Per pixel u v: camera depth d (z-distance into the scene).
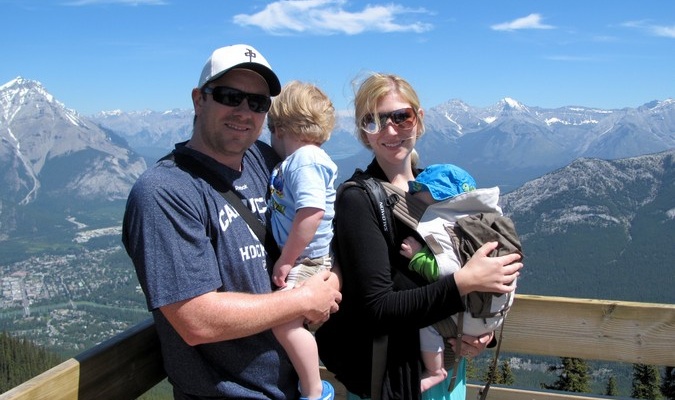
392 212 3.21
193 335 2.71
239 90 2.96
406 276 3.26
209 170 2.99
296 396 3.18
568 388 13.62
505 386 4.42
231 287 2.95
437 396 3.39
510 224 3.26
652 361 3.88
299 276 3.14
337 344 3.38
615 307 3.91
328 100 3.38
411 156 3.74
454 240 3.15
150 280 2.65
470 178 3.37
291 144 3.36
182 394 3.01
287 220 3.16
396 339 3.22
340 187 3.26
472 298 3.15
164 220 2.69
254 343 2.99
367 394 3.31
